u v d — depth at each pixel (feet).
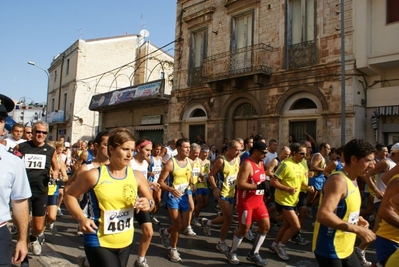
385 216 10.98
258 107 48.73
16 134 24.93
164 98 63.87
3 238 9.13
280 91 46.39
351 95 39.68
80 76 99.91
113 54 105.40
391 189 10.83
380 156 24.99
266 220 17.97
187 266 17.87
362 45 39.04
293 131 45.39
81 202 12.41
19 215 9.73
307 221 29.22
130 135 10.23
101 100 81.66
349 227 9.37
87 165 14.46
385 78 40.22
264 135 47.75
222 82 52.75
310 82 43.39
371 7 39.47
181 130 61.72
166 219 29.78
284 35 46.62
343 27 37.50
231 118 53.06
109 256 9.86
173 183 19.36
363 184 27.30
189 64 61.21
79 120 99.19
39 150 18.70
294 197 19.19
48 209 20.66
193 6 60.85
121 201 10.02
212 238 23.57
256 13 50.37
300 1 46.03
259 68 47.06
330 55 41.88
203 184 27.58
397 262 9.76
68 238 22.66
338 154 24.25
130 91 71.56
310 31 44.88
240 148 21.07
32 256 18.06
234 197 22.72
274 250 19.90
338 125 40.37
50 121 109.60
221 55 54.65
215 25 56.75
